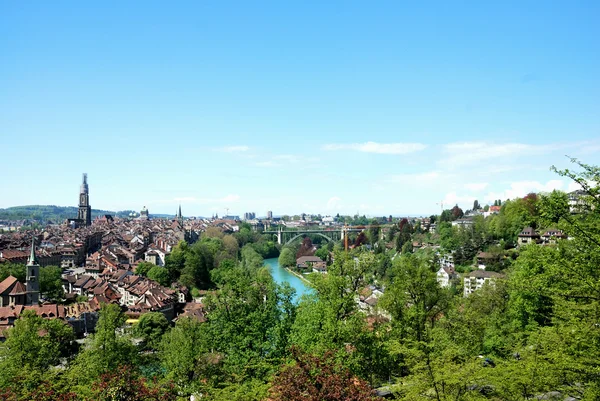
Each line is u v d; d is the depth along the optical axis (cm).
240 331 5062
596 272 2616
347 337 4425
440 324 5334
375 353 4603
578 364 2497
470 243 16650
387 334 5128
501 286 7331
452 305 5628
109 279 17300
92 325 11400
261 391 3234
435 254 17550
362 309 5616
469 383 2897
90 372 5522
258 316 4991
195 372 5291
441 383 2848
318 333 4478
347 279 4991
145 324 10369
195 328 6194
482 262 14838
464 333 4781
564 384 2689
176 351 5503
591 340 2586
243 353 4759
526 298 6062
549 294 2839
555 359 2658
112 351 6175
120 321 7025
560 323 3105
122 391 2923
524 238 15350
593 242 2611
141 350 9738
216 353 5844
